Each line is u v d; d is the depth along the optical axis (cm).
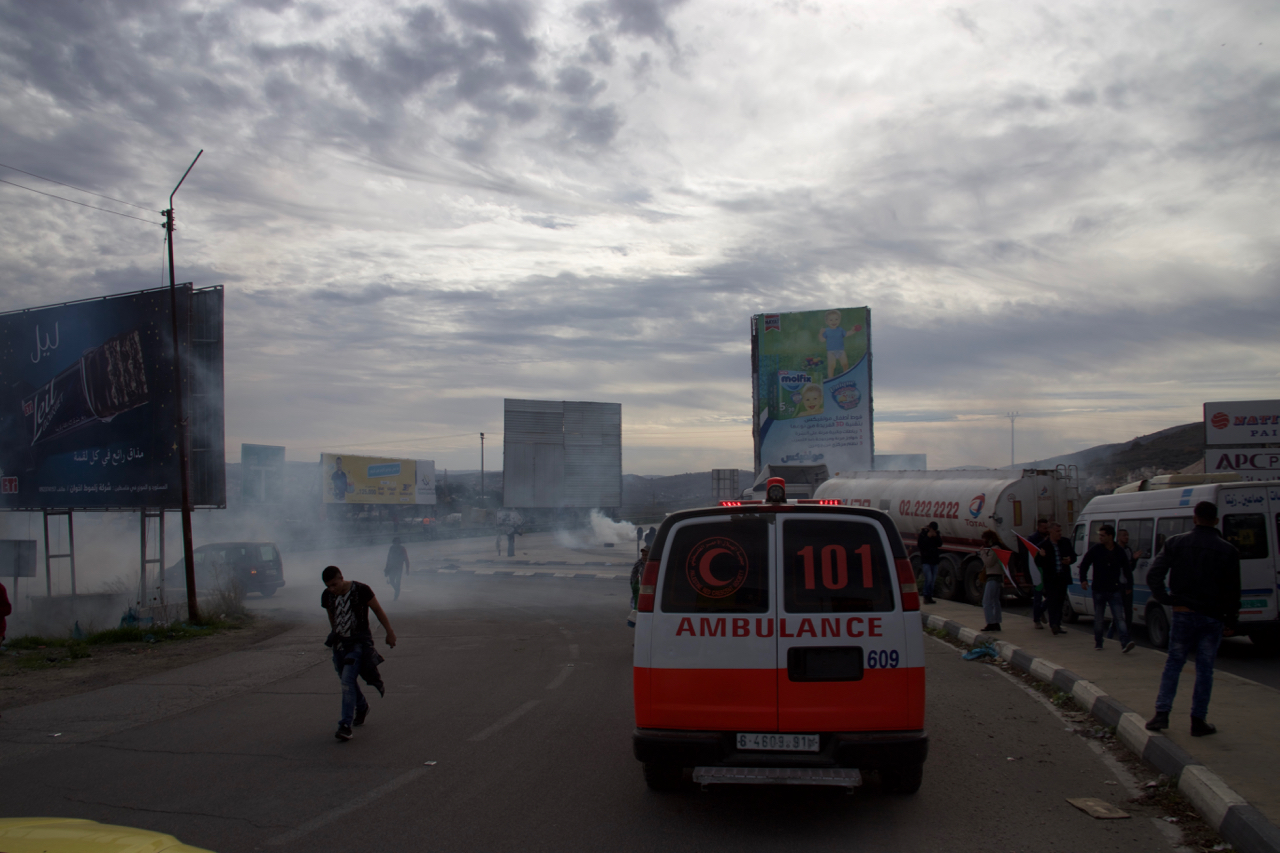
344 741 777
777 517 573
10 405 2172
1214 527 697
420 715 890
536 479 6469
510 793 615
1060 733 784
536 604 2202
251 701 990
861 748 537
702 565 573
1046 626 1456
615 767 683
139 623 1725
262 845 512
